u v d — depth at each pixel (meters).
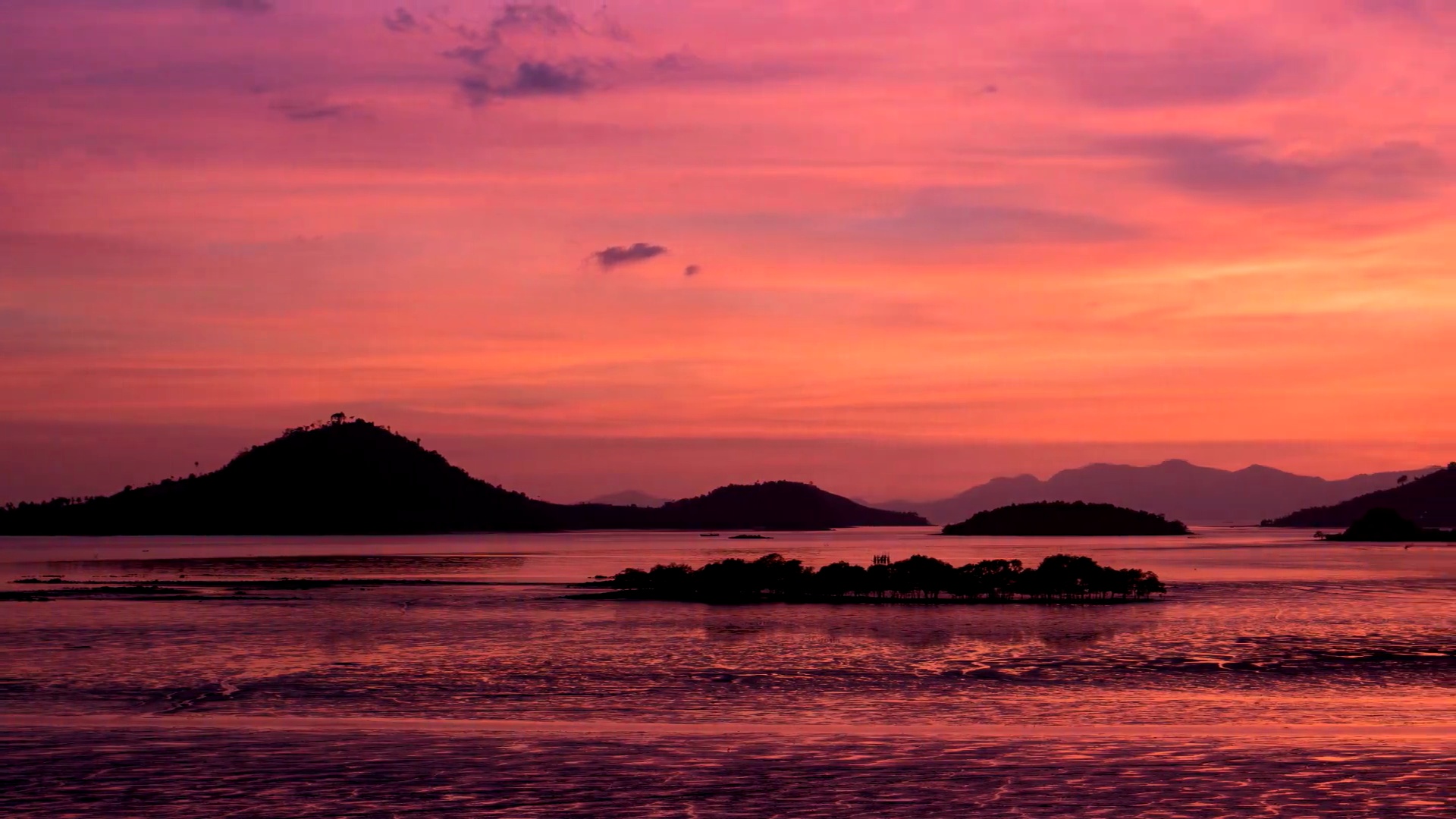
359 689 39.62
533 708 35.56
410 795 16.36
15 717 25.00
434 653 50.88
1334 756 18.75
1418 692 39.06
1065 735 21.70
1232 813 15.05
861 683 41.09
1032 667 45.53
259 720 24.36
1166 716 33.41
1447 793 16.03
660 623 66.44
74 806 15.75
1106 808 15.38
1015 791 16.39
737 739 21.09
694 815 15.20
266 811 15.45
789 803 15.80
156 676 42.69
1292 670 44.62
